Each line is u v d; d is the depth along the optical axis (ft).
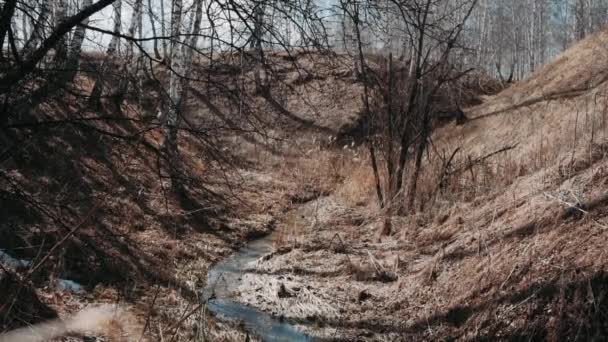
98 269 21.77
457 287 19.22
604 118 26.27
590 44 55.77
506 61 138.62
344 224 33.94
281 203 41.78
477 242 21.59
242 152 52.37
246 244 31.78
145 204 31.60
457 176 32.42
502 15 125.70
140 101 14.99
